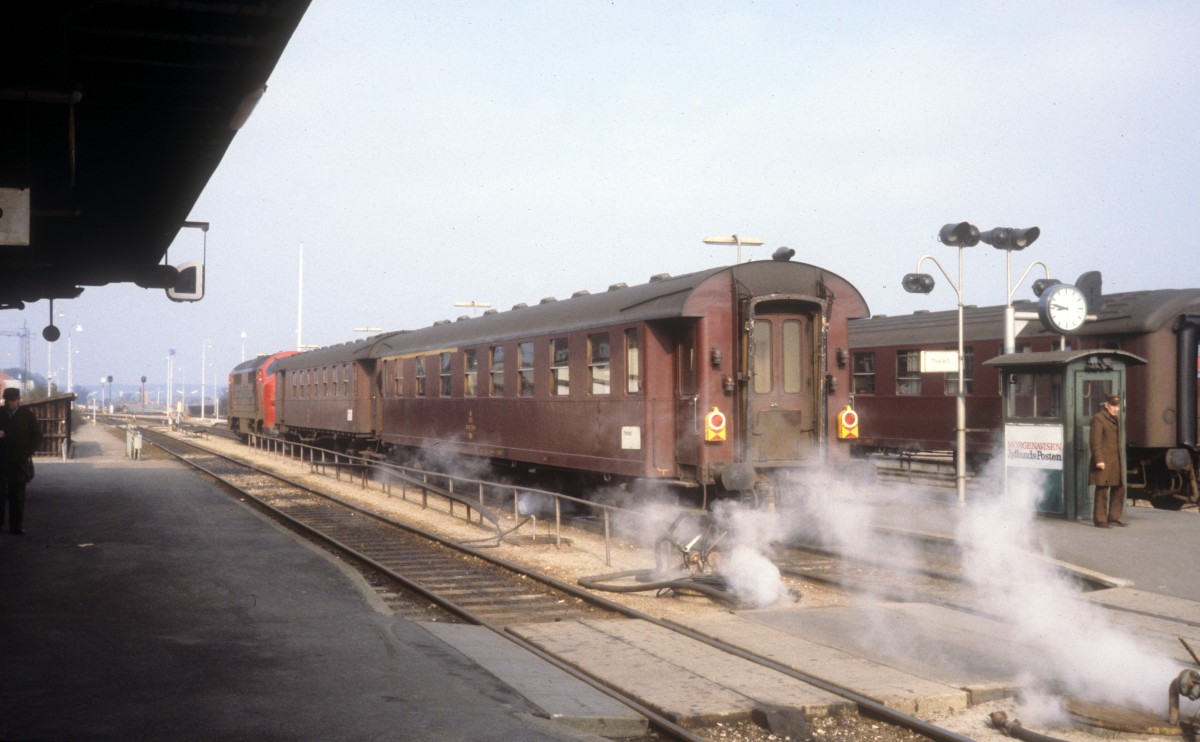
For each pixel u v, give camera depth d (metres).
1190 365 18.70
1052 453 15.24
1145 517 15.55
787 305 14.83
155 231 17.38
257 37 9.54
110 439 52.56
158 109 11.34
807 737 6.67
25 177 9.30
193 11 8.84
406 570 13.30
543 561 13.97
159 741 5.96
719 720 6.90
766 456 14.55
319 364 34.78
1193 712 7.03
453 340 22.42
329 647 8.42
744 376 14.43
